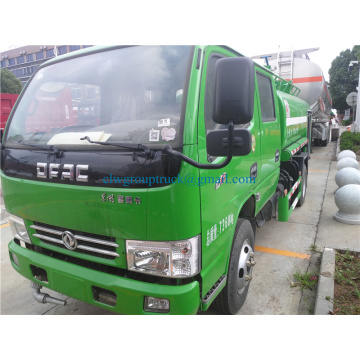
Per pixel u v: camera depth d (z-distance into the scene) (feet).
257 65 10.34
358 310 8.72
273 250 13.19
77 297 6.88
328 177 26.84
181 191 5.57
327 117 48.83
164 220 5.63
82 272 6.66
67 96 7.66
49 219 7.07
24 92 8.79
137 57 6.98
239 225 8.75
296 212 17.95
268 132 11.28
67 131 7.30
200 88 6.19
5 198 8.13
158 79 6.45
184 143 5.63
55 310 9.61
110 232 6.17
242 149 5.47
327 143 52.54
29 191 7.25
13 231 8.44
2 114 33.73
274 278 11.00
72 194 6.44
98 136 6.31
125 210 5.87
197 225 6.00
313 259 12.31
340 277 10.25
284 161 15.31
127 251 6.10
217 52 7.25
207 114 6.72
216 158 6.84
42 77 8.57
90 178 6.15
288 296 9.93
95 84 7.32
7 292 10.67
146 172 5.58
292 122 15.79
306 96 29.53
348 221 15.57
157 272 5.94
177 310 5.88
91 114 7.23
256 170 9.93
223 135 5.56
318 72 28.22
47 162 6.82
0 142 8.70
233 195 7.95
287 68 28.76
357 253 12.03
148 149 5.58
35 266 7.72
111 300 6.45
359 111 50.29
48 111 7.86
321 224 15.80
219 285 7.24
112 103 6.96
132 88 6.76
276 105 12.69
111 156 5.92
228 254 7.83
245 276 8.99
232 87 5.12
